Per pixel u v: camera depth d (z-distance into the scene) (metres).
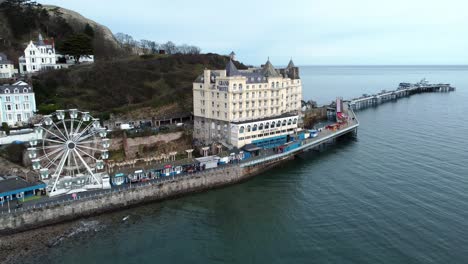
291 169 118.06
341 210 85.56
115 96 142.00
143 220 83.00
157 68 175.62
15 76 133.88
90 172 88.88
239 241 74.19
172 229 79.06
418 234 73.44
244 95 125.50
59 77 137.12
